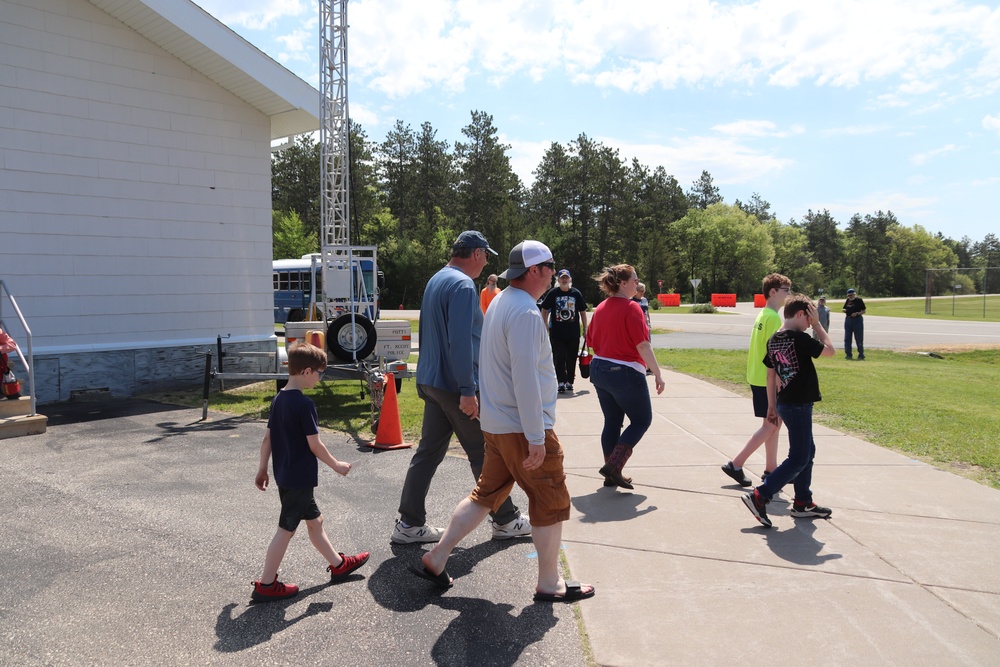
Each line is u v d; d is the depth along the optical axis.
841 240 130.12
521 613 3.57
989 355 19.14
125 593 3.80
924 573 4.04
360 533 4.74
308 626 3.43
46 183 10.09
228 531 4.77
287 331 11.02
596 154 75.06
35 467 6.40
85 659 3.12
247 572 4.09
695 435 7.57
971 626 3.42
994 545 4.46
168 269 11.29
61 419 8.77
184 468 6.39
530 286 3.67
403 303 64.69
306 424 3.70
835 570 4.08
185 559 4.28
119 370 10.79
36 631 3.38
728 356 16.80
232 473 6.22
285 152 73.12
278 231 65.56
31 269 10.00
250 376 9.09
